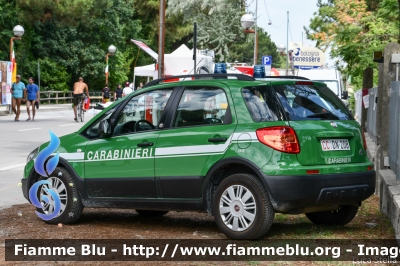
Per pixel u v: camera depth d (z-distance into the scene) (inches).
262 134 323.6
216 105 344.5
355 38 1050.7
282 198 316.2
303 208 325.4
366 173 341.7
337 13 1241.4
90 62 2878.9
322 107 343.9
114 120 377.1
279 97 331.3
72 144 385.4
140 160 360.5
